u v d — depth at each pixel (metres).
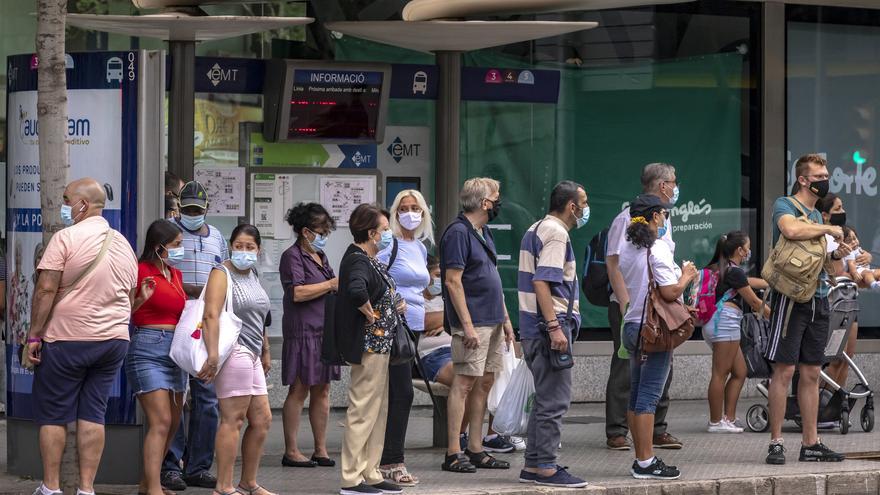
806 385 19.58
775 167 26.88
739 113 26.91
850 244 23.34
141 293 16.02
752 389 26.69
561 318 17.44
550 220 17.53
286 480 17.89
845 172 27.64
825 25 27.33
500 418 19.98
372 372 16.67
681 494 17.77
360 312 16.58
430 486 17.44
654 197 17.92
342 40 24.66
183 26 18.52
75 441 15.88
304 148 22.55
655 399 18.11
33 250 17.89
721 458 19.84
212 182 22.22
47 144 15.61
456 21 19.28
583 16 25.91
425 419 23.80
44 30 15.53
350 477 16.72
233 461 16.09
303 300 18.53
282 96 20.59
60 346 15.25
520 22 19.16
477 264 18.23
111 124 17.39
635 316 18.02
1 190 23.53
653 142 26.48
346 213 22.67
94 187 15.55
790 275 18.97
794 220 19.11
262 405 16.38
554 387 17.55
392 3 24.61
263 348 17.73
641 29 26.28
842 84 27.53
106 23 18.77
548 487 17.41
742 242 21.97
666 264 17.73
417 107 23.59
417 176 23.66
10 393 18.20
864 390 23.06
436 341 20.14
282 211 22.50
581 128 26.12
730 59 26.81
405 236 18.88
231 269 16.20
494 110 25.62
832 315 19.94
